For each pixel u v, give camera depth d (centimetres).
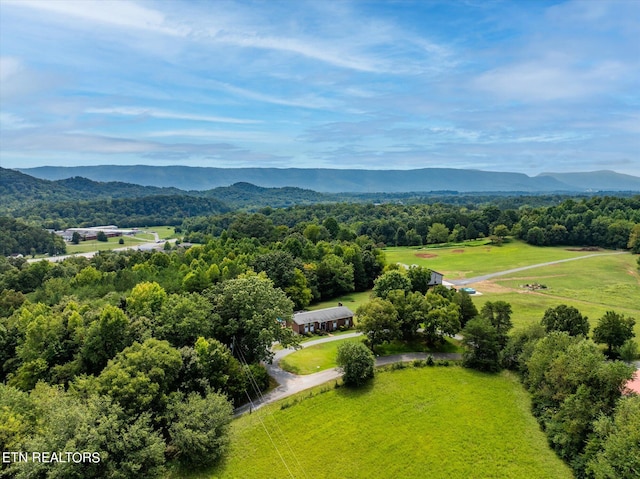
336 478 3709
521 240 17275
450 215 19312
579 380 4169
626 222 15700
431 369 5738
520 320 7662
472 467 3847
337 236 15838
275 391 5078
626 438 3284
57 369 4928
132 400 3759
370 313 6284
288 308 5859
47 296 8344
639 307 8475
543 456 3991
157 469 3441
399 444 4156
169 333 5147
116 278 8769
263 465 3838
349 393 5034
